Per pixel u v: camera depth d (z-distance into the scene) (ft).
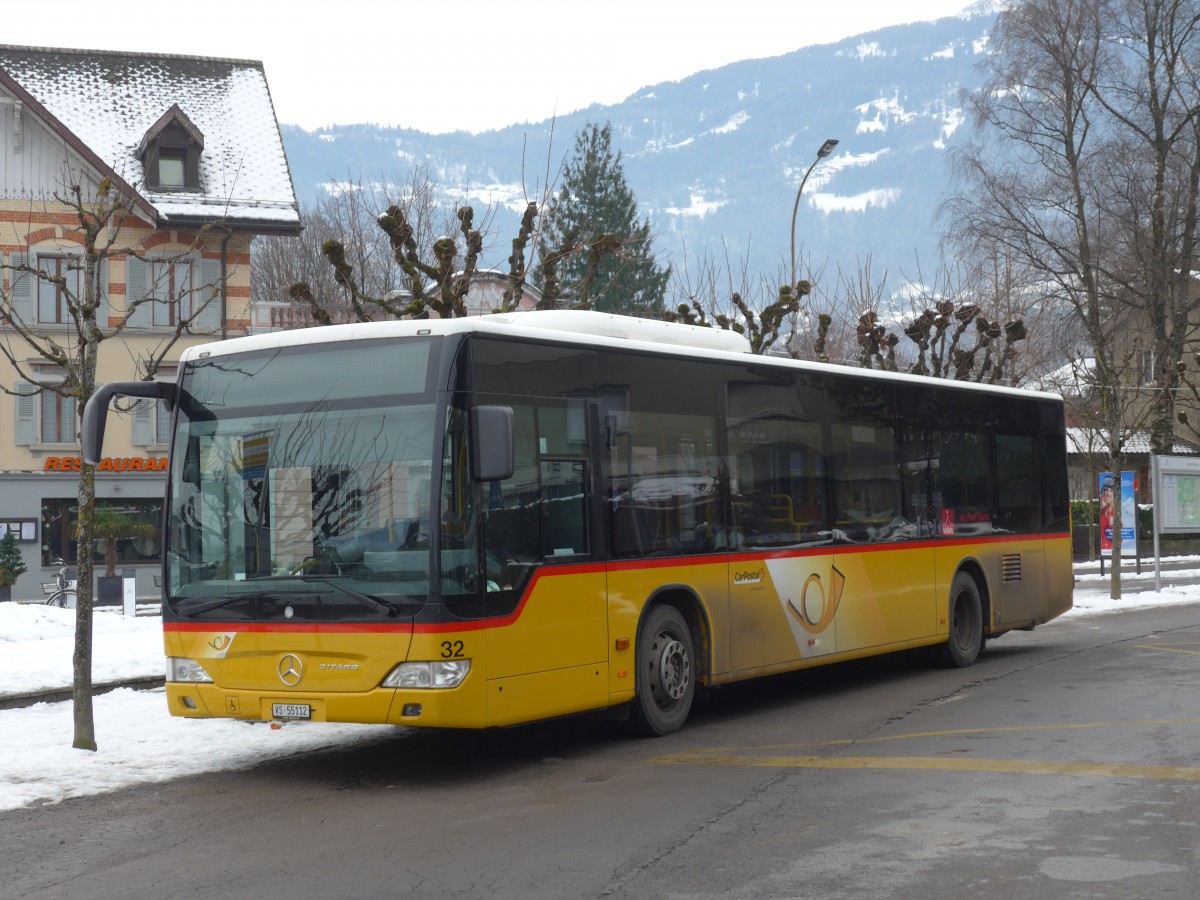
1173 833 24.66
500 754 37.04
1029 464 60.03
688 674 40.01
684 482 40.19
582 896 22.11
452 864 24.59
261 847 26.66
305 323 140.97
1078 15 150.51
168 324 129.70
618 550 37.35
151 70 141.79
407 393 32.94
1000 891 21.30
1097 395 144.66
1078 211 151.84
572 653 35.32
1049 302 150.20
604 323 40.27
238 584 33.99
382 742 39.29
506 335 34.19
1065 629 71.97
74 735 38.19
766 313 92.63
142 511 134.62
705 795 29.94
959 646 54.60
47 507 132.57
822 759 33.96
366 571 32.50
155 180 129.49
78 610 37.96
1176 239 151.84
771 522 43.83
